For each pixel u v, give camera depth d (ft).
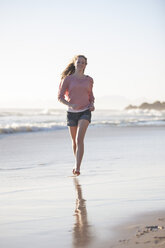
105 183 20.58
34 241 10.41
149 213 13.25
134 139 58.39
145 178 21.94
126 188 18.75
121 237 10.48
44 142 54.24
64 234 11.05
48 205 15.33
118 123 125.59
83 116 23.50
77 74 24.07
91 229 11.49
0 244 10.19
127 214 13.26
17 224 12.31
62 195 17.46
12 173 25.20
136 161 30.99
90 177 23.02
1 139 59.67
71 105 23.54
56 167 28.32
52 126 98.89
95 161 31.30
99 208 14.51
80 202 15.80
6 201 16.19
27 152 39.93
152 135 68.13
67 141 56.29
